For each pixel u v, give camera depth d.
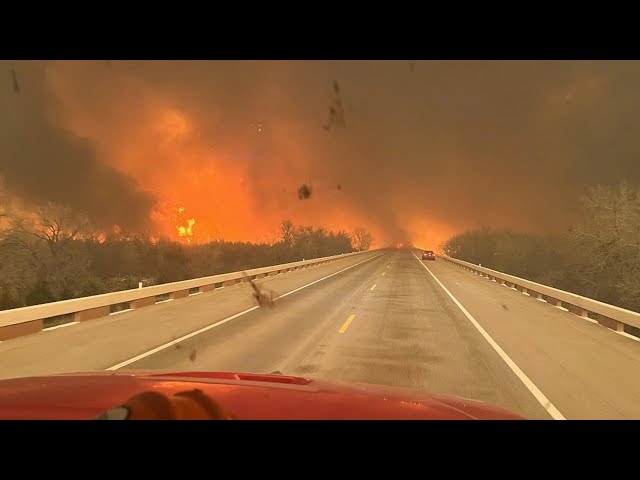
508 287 26.94
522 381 7.21
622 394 6.55
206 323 12.88
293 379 3.14
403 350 9.45
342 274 34.38
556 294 18.00
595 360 8.84
